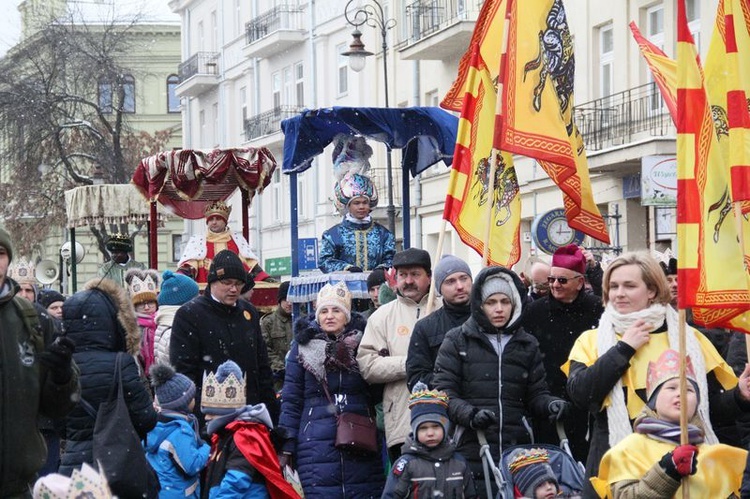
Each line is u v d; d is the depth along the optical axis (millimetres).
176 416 9016
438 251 10242
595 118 26094
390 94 37312
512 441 8234
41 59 44031
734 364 8625
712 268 7027
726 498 6504
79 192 22438
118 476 7988
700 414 6824
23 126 43094
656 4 24875
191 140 55344
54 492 4367
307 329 9750
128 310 8758
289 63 44594
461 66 11211
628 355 6863
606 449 7016
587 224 10266
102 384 8453
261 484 9008
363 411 9711
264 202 46688
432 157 14102
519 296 8375
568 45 10016
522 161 29422
